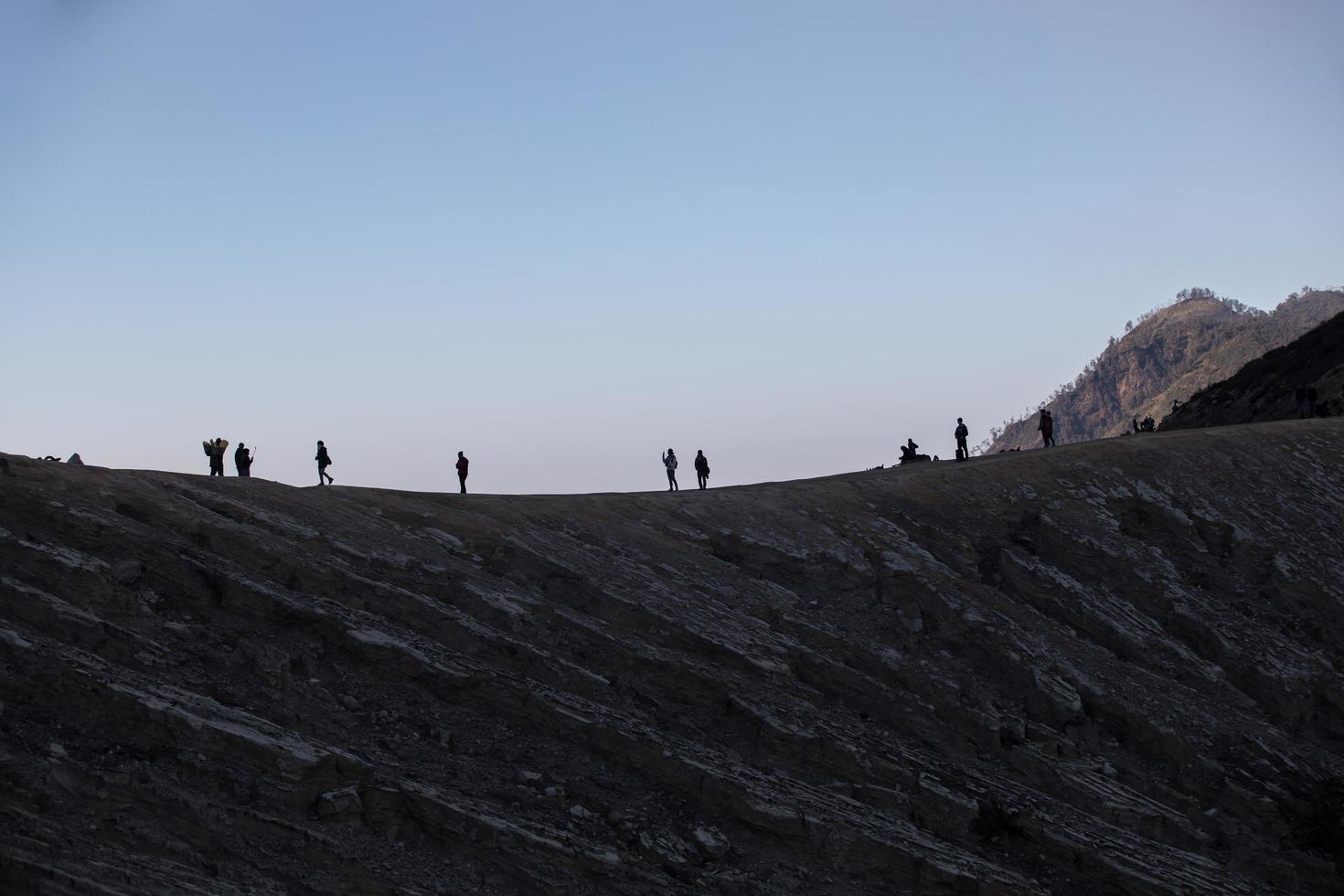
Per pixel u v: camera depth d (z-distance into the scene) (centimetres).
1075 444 5294
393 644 2531
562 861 2111
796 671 3186
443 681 2505
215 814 1942
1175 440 5197
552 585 3198
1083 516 4450
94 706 2044
